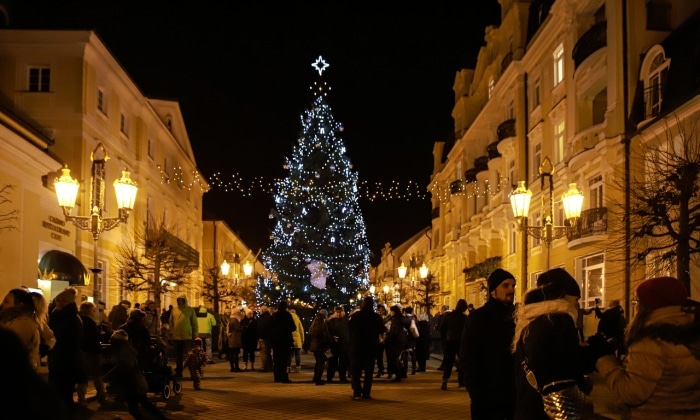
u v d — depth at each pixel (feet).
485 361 17.90
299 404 40.60
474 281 124.98
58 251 69.31
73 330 30.17
